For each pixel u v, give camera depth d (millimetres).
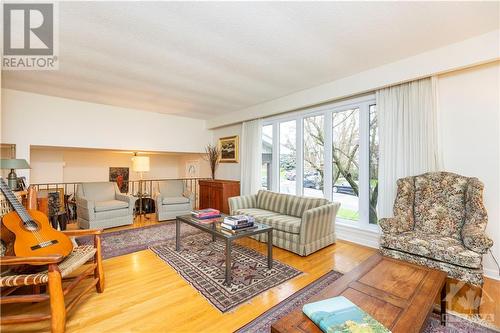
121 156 6559
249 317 1759
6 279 1504
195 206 6523
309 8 1855
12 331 1623
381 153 3074
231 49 2504
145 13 1897
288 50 2533
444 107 2688
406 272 1665
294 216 3627
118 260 2770
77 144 4277
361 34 2232
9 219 1865
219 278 2342
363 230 3371
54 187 4926
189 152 5961
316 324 1139
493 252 2367
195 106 4828
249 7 1836
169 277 2357
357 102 3490
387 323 1136
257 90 3846
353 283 1514
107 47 2439
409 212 2596
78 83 3438
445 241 2156
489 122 2416
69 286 1717
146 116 5152
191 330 1620
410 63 2705
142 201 5398
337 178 3791
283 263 2715
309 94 3762
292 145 4430
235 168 5598
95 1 1748
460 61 2377
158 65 2883
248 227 2625
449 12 1915
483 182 2441
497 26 2127
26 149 3777
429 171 2674
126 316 1758
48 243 1842
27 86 3537
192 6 1816
